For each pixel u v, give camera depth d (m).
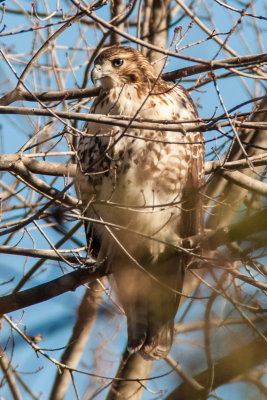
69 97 10.07
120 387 10.27
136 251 9.63
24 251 9.02
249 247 5.28
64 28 9.09
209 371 6.74
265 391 5.70
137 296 9.34
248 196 10.55
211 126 7.00
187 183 9.74
